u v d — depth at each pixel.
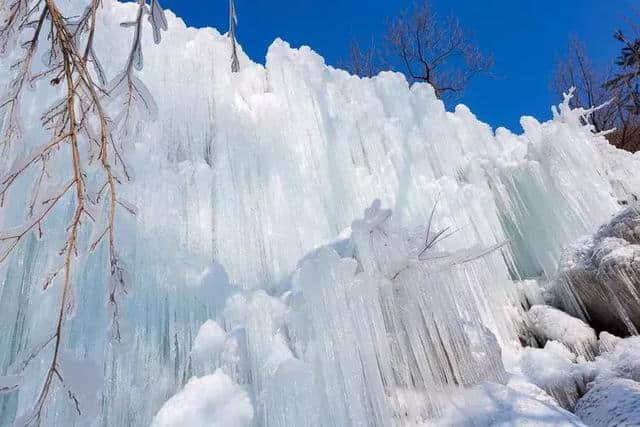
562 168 5.88
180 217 3.83
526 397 2.73
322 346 2.63
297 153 5.18
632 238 4.13
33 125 3.30
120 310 1.81
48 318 2.78
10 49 1.82
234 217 4.23
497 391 2.78
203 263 3.80
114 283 1.77
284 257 4.32
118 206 3.37
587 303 4.37
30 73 1.86
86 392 1.59
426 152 6.29
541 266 5.92
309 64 6.19
